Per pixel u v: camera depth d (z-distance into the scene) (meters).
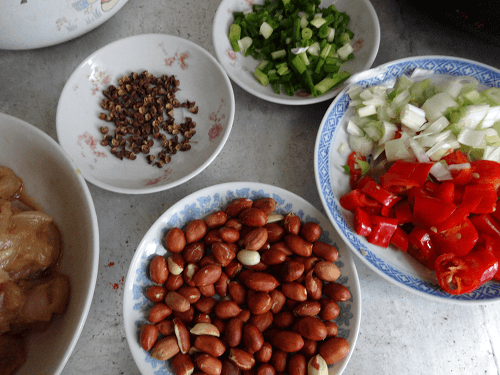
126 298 0.18
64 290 0.16
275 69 0.25
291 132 0.24
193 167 0.22
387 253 0.20
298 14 0.25
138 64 0.24
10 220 0.16
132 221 0.21
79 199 0.16
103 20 0.23
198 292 0.18
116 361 0.19
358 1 0.25
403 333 0.20
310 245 0.19
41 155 0.17
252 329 0.18
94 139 0.22
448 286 0.18
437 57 0.23
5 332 0.15
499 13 0.21
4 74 0.23
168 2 0.27
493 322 0.21
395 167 0.20
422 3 0.25
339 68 0.25
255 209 0.19
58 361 0.14
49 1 0.19
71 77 0.22
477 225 0.19
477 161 0.20
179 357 0.18
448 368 0.20
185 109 0.23
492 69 0.23
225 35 0.25
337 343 0.18
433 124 0.21
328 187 0.21
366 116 0.22
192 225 0.19
